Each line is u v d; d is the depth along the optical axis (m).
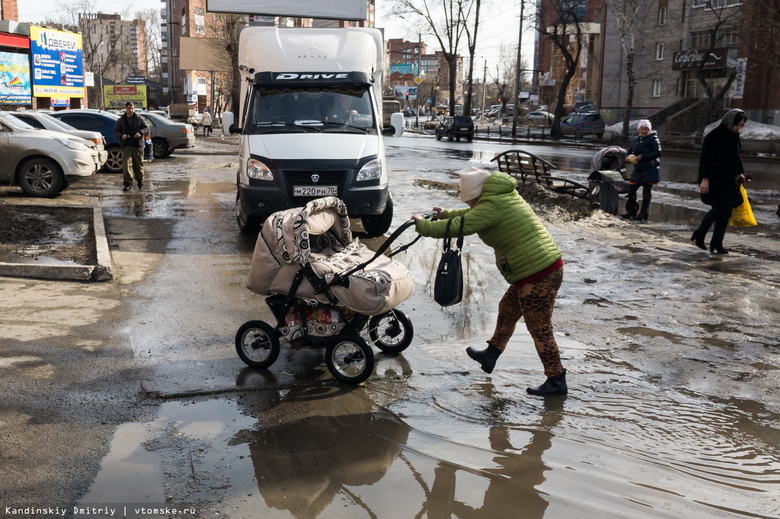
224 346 5.53
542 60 77.38
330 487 3.47
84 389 4.59
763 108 40.34
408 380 4.93
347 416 4.32
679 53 46.25
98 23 149.00
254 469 3.63
